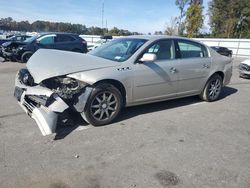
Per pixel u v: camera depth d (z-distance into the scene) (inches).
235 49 1069.8
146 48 191.6
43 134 150.8
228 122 193.0
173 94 213.5
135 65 184.1
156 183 116.0
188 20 1590.8
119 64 178.2
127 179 118.1
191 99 252.8
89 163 130.1
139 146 149.3
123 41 211.0
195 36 1615.4
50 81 164.2
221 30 2038.6
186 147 149.9
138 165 129.6
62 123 172.2
